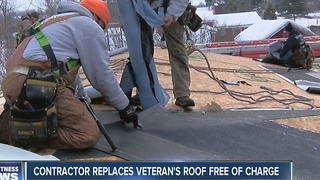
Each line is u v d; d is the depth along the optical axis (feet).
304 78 23.25
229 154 9.94
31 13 18.25
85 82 14.25
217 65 22.90
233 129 11.49
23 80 8.38
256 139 10.97
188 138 10.75
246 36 79.61
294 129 12.01
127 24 11.91
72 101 8.98
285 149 10.44
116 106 10.25
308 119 12.93
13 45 49.96
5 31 51.08
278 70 25.50
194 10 12.69
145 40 12.08
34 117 8.20
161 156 9.30
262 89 17.61
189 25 12.89
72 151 9.17
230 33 93.97
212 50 38.65
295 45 26.63
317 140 11.23
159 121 11.73
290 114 13.28
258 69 23.97
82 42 9.04
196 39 62.90
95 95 12.33
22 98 8.27
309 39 40.98
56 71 8.77
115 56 21.90
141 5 11.73
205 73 18.88
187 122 11.83
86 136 8.97
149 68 12.32
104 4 9.93
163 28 12.59
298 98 16.31
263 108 14.03
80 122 9.01
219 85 17.07
